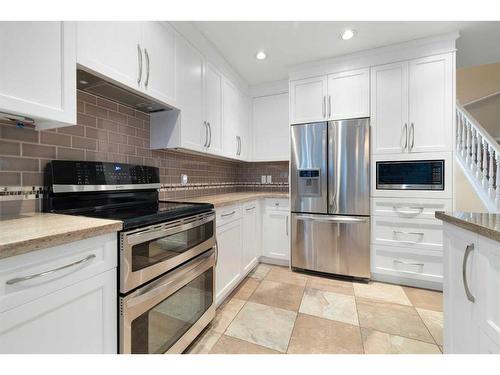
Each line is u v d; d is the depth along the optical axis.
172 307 1.23
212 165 2.78
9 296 0.63
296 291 2.13
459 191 2.82
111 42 1.23
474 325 0.88
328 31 1.96
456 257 1.02
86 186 1.31
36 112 0.90
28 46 0.87
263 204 2.80
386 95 2.23
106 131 1.53
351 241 2.34
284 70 2.67
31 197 1.16
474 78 4.14
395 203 2.21
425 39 2.07
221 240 1.87
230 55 2.34
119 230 0.93
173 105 1.67
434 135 2.08
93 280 0.84
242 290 2.15
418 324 1.63
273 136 2.99
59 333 0.75
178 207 1.42
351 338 1.49
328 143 2.41
